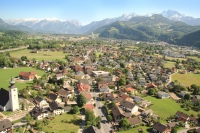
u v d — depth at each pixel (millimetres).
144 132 134750
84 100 167500
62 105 167250
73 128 132375
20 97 175750
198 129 138250
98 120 140500
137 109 170125
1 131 118875
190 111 177500
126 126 137125
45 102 167375
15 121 136250
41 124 131875
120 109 158750
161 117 160000
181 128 145500
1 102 152375
